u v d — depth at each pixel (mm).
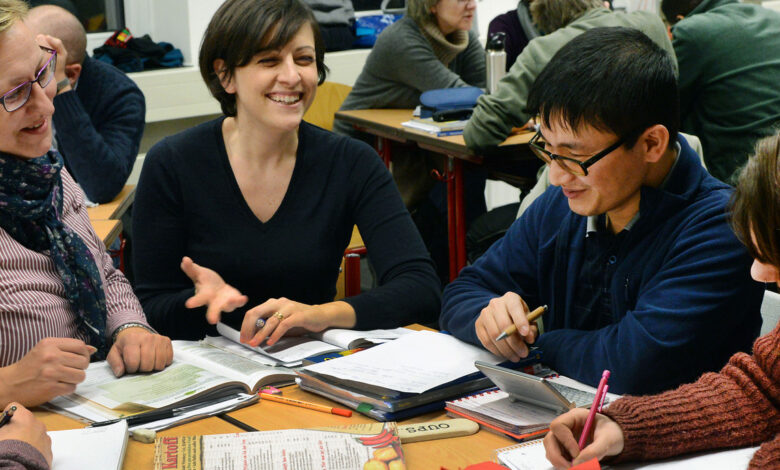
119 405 1371
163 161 1993
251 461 1154
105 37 4734
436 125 3521
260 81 1823
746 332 1462
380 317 1824
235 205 1977
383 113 4086
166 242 2002
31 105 1464
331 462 1148
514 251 1732
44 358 1377
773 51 3115
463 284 1747
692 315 1379
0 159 1502
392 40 4039
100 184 2961
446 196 4133
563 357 1495
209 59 1881
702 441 1145
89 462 1155
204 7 4633
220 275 1985
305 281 1991
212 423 1341
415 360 1464
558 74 1382
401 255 1985
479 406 1324
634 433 1120
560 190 1694
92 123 3105
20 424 1149
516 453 1166
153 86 4469
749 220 1009
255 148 1938
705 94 3195
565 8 3127
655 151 1405
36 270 1591
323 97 4211
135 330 1689
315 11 4938
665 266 1454
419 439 1250
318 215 1995
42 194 1593
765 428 1155
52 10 3008
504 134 3197
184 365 1551
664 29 3078
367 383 1350
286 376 1503
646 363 1382
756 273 1069
